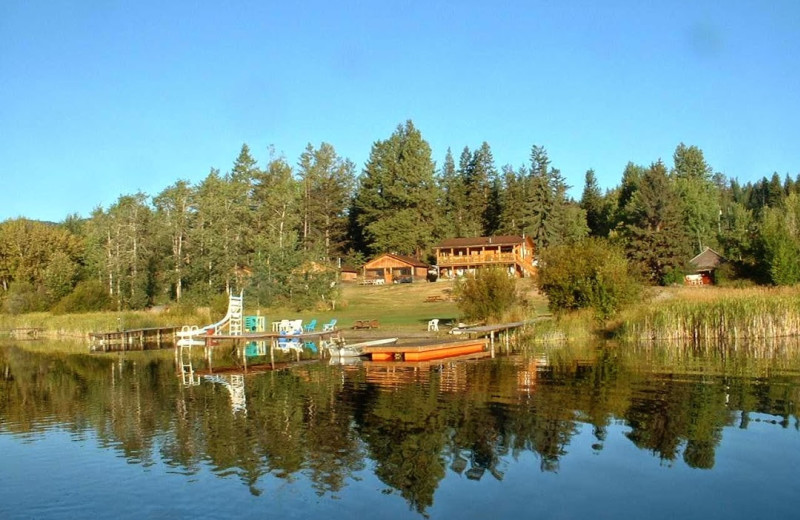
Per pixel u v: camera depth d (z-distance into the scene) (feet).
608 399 63.77
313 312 200.34
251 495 39.40
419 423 55.47
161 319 178.60
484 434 51.55
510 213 362.94
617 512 35.78
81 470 45.06
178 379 88.28
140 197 258.16
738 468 42.52
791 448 46.60
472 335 124.36
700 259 265.75
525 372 83.20
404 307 210.18
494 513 35.94
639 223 276.41
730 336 118.21
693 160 427.33
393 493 39.19
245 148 318.45
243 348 120.88
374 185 360.48
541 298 207.41
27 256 270.46
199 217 247.29
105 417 62.49
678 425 53.31
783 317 119.75
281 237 238.68
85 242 297.12
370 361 102.73
